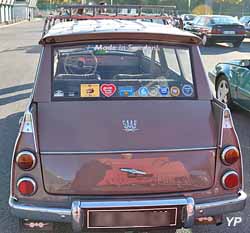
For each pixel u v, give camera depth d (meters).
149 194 3.07
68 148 3.03
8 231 3.65
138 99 3.38
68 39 3.45
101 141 3.06
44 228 3.20
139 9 5.94
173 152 3.09
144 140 3.10
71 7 5.64
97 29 3.58
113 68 3.49
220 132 3.16
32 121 3.06
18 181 3.02
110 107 3.28
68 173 3.02
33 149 3.01
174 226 3.06
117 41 3.53
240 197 3.17
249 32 24.84
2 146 5.70
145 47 3.56
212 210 3.10
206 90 3.47
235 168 3.18
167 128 3.17
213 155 3.14
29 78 11.04
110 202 2.96
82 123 3.14
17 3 69.06
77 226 2.96
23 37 26.12
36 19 68.31
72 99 3.34
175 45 3.59
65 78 3.43
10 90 9.45
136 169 3.05
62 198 3.03
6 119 7.04
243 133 6.50
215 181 3.15
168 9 6.32
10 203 3.05
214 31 19.53
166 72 3.57
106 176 3.03
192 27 21.30
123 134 3.11
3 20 54.38
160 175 3.07
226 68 7.66
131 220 3.00
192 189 3.12
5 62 14.12
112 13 6.35
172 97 3.43
